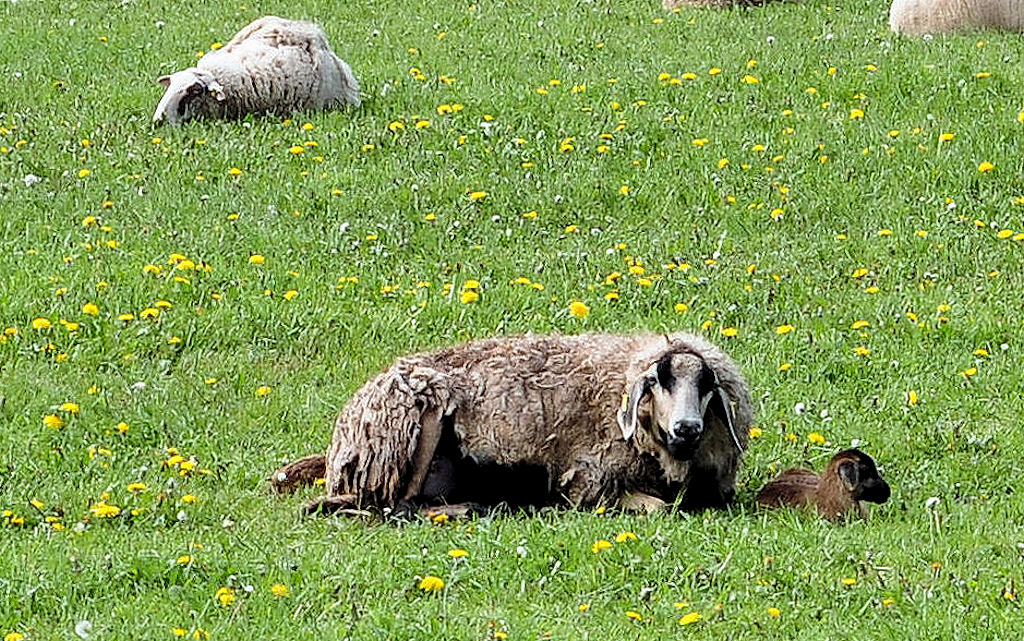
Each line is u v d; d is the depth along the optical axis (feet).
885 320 49.80
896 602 30.19
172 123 68.80
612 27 84.79
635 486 36.94
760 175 62.85
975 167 62.13
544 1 91.91
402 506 36.76
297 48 71.15
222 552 33.37
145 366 47.37
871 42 79.15
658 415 35.40
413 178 62.49
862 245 56.75
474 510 36.50
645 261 55.42
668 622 29.91
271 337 49.55
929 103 69.15
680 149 65.36
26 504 37.11
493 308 51.29
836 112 69.00
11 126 69.21
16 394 44.73
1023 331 48.70
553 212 60.13
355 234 58.03
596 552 32.65
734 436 35.58
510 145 65.36
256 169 63.62
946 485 38.34
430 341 49.37
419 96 72.49
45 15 91.76
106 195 61.36
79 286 51.85
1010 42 77.82
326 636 29.27
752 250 56.75
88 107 71.92
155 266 53.67
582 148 65.36
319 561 32.86
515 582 31.86
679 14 87.40
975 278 53.78
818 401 44.19
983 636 28.58
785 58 75.92
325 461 39.34
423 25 86.69
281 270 54.39
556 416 36.88
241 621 30.01
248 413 44.55
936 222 58.34
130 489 37.37
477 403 37.06
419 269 55.26
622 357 37.17
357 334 49.78
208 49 82.79
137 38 85.46
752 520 35.60
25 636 29.66
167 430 42.91
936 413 43.14
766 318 50.47
